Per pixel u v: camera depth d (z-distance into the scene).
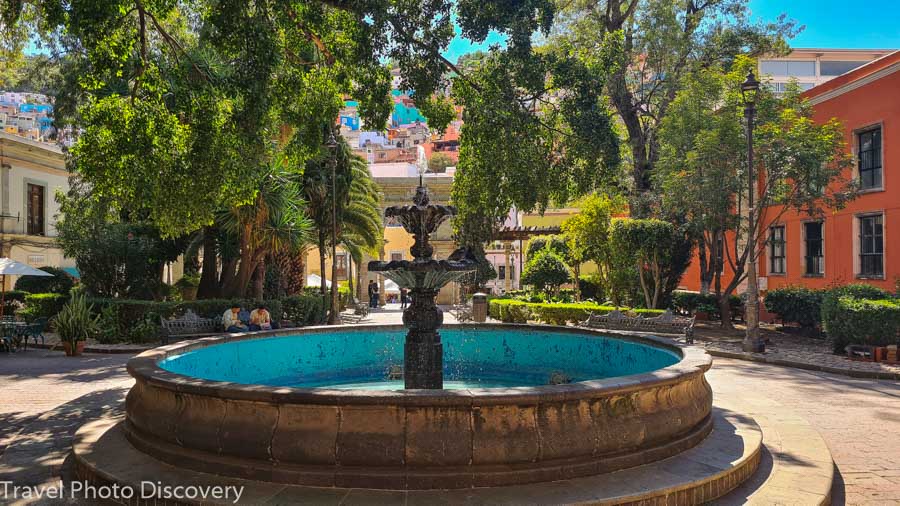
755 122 15.19
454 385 7.89
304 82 9.26
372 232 23.02
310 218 20.34
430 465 3.75
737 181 15.02
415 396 3.75
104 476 4.04
